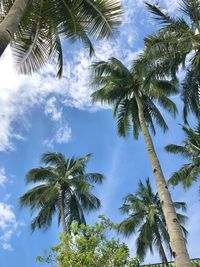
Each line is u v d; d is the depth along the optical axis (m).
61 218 31.48
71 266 16.44
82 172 34.38
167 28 17.84
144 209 37.19
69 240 17.42
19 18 6.59
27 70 9.75
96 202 33.94
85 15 9.64
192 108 19.02
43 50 9.91
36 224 33.09
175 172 33.50
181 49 17.39
